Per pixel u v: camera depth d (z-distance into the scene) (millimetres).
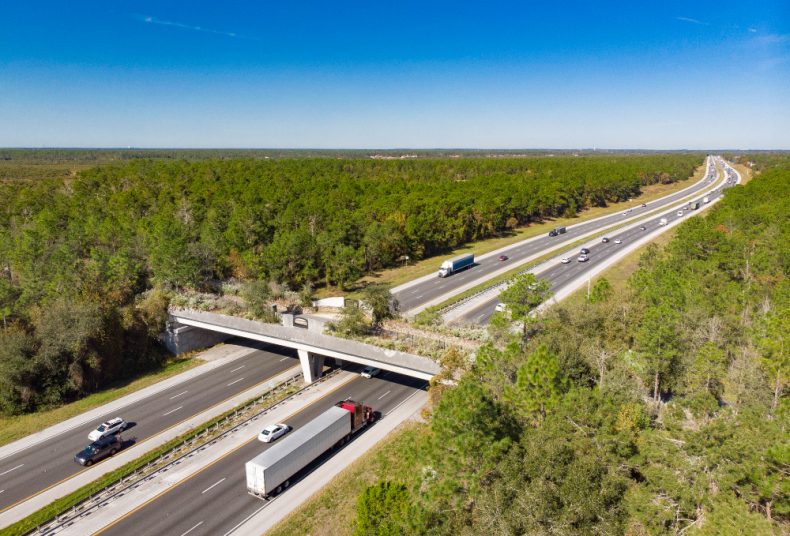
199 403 53312
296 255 84750
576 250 112688
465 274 95188
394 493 30203
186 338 66750
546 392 31656
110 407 52688
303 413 50250
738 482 24141
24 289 68188
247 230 92562
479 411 27984
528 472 25562
